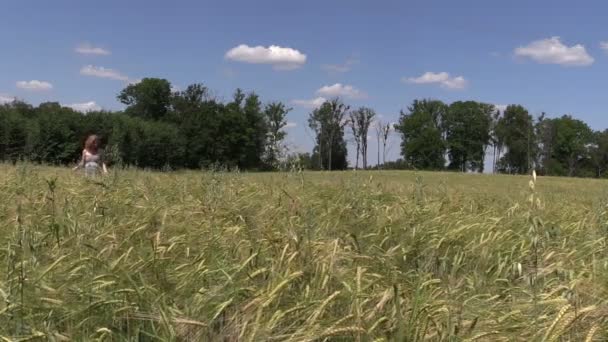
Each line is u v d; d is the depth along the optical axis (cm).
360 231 585
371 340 301
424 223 635
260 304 312
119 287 356
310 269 389
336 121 9500
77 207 589
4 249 408
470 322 331
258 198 792
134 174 1016
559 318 297
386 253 493
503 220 731
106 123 7106
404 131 11688
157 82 10525
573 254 524
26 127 5169
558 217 816
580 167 12038
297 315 320
